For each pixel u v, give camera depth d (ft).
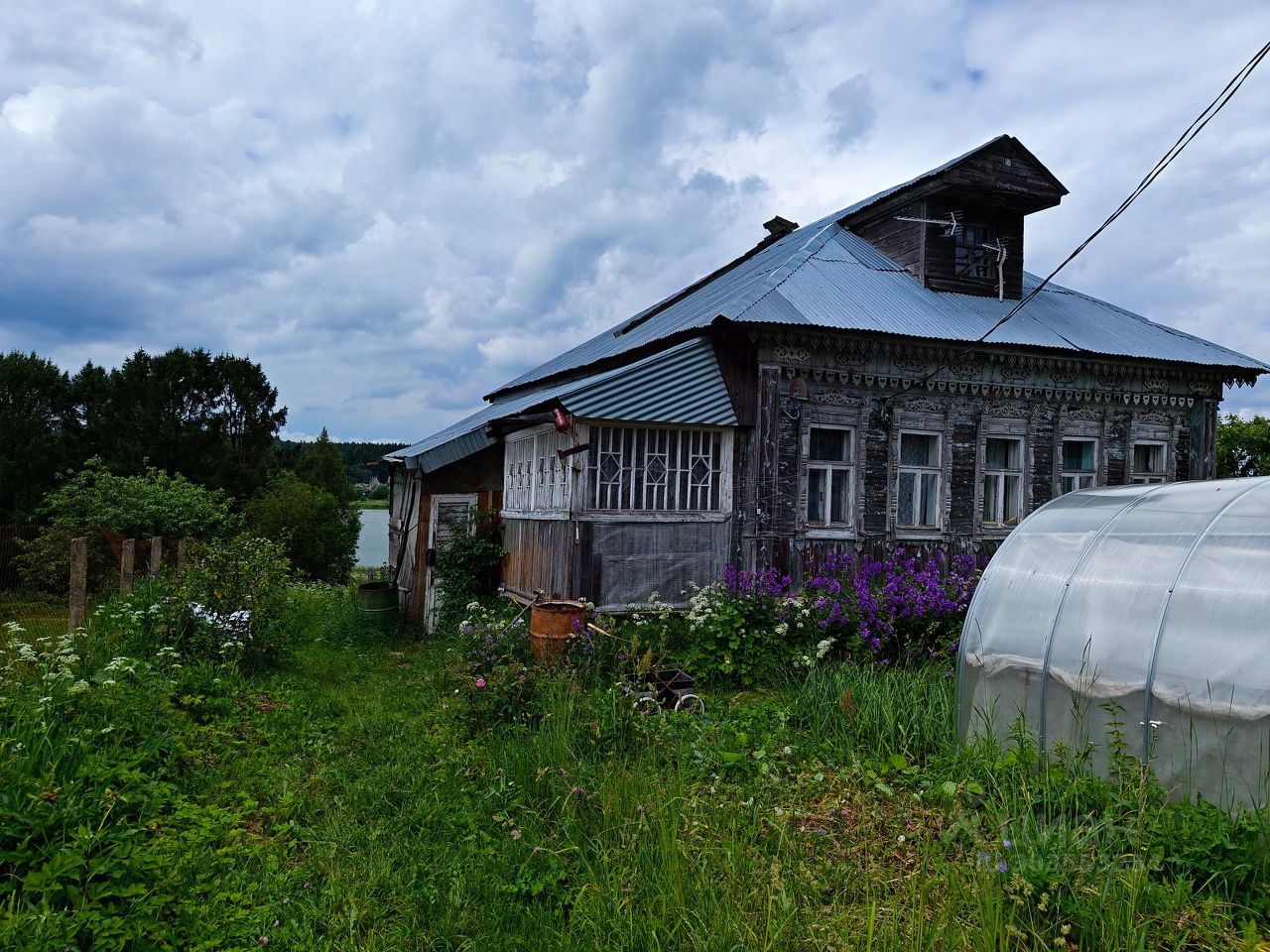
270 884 14.44
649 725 21.11
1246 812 14.32
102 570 50.31
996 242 47.06
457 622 39.09
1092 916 12.03
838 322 36.42
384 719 24.89
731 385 35.94
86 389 108.37
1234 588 16.38
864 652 30.25
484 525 43.19
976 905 12.60
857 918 13.05
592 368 46.37
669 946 12.43
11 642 21.27
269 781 19.31
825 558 37.65
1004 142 44.70
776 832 15.61
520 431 40.37
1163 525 19.15
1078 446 44.96
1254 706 14.92
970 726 20.98
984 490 42.83
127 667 20.33
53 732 17.04
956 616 33.09
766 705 24.68
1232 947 11.60
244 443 111.24
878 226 49.55
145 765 18.11
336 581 93.04
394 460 50.72
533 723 22.30
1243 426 86.74
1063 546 20.86
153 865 13.61
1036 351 40.81
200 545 37.86
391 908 14.06
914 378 39.78
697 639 30.83
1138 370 44.86
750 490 35.88
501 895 14.25
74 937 11.23
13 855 12.55
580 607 29.22
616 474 33.81
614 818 15.98
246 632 29.94
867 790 18.02
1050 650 19.10
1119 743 16.56
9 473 90.79
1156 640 17.02
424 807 17.78
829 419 38.19
